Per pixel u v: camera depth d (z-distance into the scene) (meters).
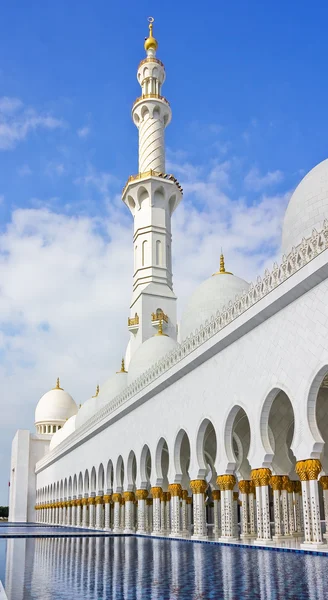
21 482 72.62
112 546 19.84
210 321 22.23
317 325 15.59
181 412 24.81
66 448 52.19
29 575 11.55
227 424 20.58
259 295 18.42
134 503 32.69
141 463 30.00
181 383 25.16
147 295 45.09
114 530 34.34
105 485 37.47
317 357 15.45
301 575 10.34
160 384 27.02
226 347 21.09
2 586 9.79
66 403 79.75
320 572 10.73
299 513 23.39
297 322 16.58
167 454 32.78
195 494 22.75
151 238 46.56
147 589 9.12
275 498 20.08
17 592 9.06
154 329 44.44
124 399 32.84
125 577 10.75
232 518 20.11
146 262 46.44
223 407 20.80
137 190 47.38
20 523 64.69
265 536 17.56
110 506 38.72
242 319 19.34
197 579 10.16
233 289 30.78
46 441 75.50
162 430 26.95
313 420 15.70
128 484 32.12
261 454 17.92
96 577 10.88
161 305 45.25
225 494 20.34
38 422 78.88
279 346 17.44
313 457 15.52
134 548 18.48
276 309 17.66
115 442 35.50
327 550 14.43
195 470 22.83
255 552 15.72
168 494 28.41
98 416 39.62
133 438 31.53
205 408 22.36
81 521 46.44
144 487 29.61
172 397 26.11
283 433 20.91
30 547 20.45
